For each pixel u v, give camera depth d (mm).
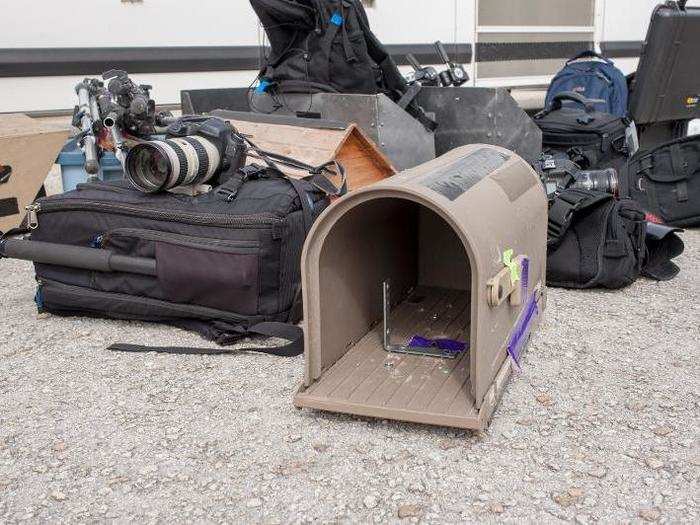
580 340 2809
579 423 2193
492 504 1828
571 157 4770
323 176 3078
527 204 2566
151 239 2812
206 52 5309
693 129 5980
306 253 2193
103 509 1854
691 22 5582
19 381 2549
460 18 6598
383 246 2799
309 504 1854
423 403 2158
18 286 3604
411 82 4629
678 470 1944
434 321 2805
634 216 3359
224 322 2828
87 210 2912
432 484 1917
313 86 4145
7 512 1851
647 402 2311
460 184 2215
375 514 1810
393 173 3838
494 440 2111
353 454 2064
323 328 2338
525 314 2594
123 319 3051
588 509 1801
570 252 3365
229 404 2355
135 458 2068
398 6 6164
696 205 4516
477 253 1977
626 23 7957
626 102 5656
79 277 3004
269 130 3656
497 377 2238
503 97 4340
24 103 4762
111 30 4949
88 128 3559
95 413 2318
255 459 2051
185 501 1879
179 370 2609
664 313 3082
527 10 7113
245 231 2709
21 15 4648
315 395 2232
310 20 4105
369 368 2414
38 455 2094
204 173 2836
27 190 3943
